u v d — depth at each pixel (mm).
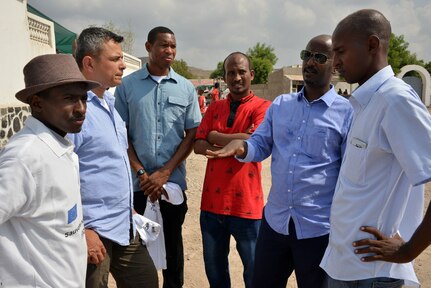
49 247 1919
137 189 3898
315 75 2783
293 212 2854
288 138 2918
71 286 2023
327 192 2830
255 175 3518
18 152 1783
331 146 2816
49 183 1871
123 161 2893
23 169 1768
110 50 2797
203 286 4332
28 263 1864
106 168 2758
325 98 2816
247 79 3584
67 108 1976
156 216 3734
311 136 2812
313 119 2830
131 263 3029
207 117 3777
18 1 7184
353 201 2062
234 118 3604
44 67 1931
